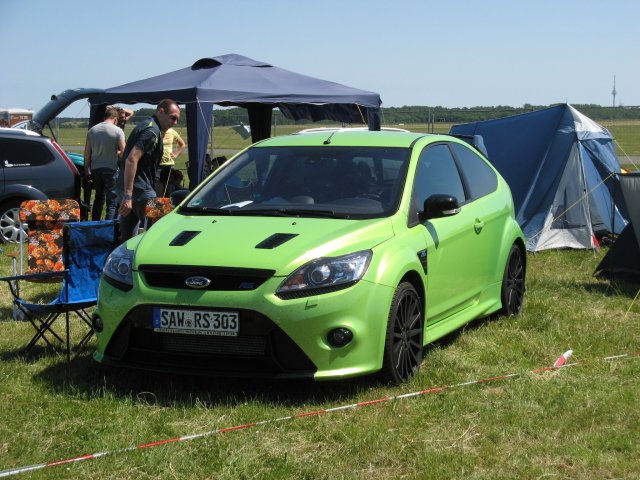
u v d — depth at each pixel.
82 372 5.65
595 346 6.46
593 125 12.40
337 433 4.50
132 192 7.90
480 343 6.43
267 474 4.02
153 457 4.17
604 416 4.81
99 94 12.25
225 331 4.92
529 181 12.16
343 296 4.95
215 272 4.97
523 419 4.74
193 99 11.24
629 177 8.75
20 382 5.46
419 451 4.29
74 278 6.07
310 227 5.38
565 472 4.10
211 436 4.48
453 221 6.28
